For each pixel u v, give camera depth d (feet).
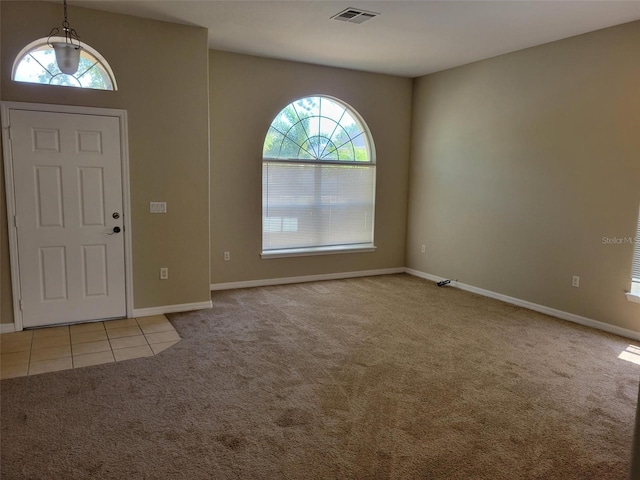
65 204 12.60
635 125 12.48
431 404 8.84
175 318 13.87
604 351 11.76
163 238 14.02
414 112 20.70
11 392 9.05
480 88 17.28
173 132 13.75
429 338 12.55
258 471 6.75
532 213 15.51
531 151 15.43
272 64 17.48
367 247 20.54
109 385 9.42
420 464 6.97
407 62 17.66
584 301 14.03
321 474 6.70
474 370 10.46
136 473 6.66
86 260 13.04
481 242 17.56
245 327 13.17
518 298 16.16
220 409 8.52
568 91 14.14
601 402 9.02
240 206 17.62
